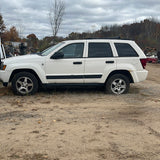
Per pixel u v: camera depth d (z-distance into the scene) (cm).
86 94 686
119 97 650
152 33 6438
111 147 326
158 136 370
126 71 680
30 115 469
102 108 536
